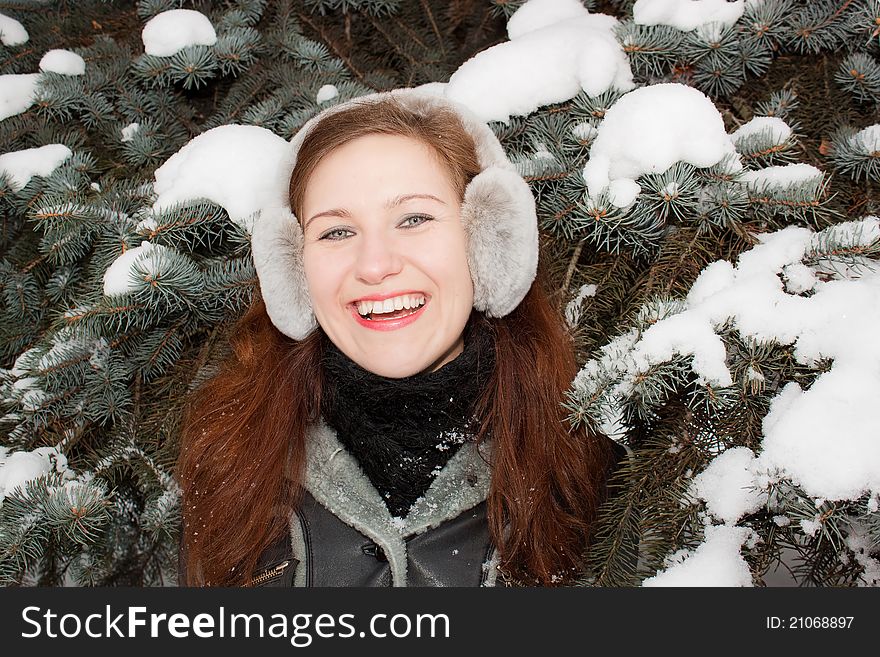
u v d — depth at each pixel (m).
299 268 1.44
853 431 1.09
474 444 1.45
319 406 1.50
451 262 1.35
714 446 1.28
